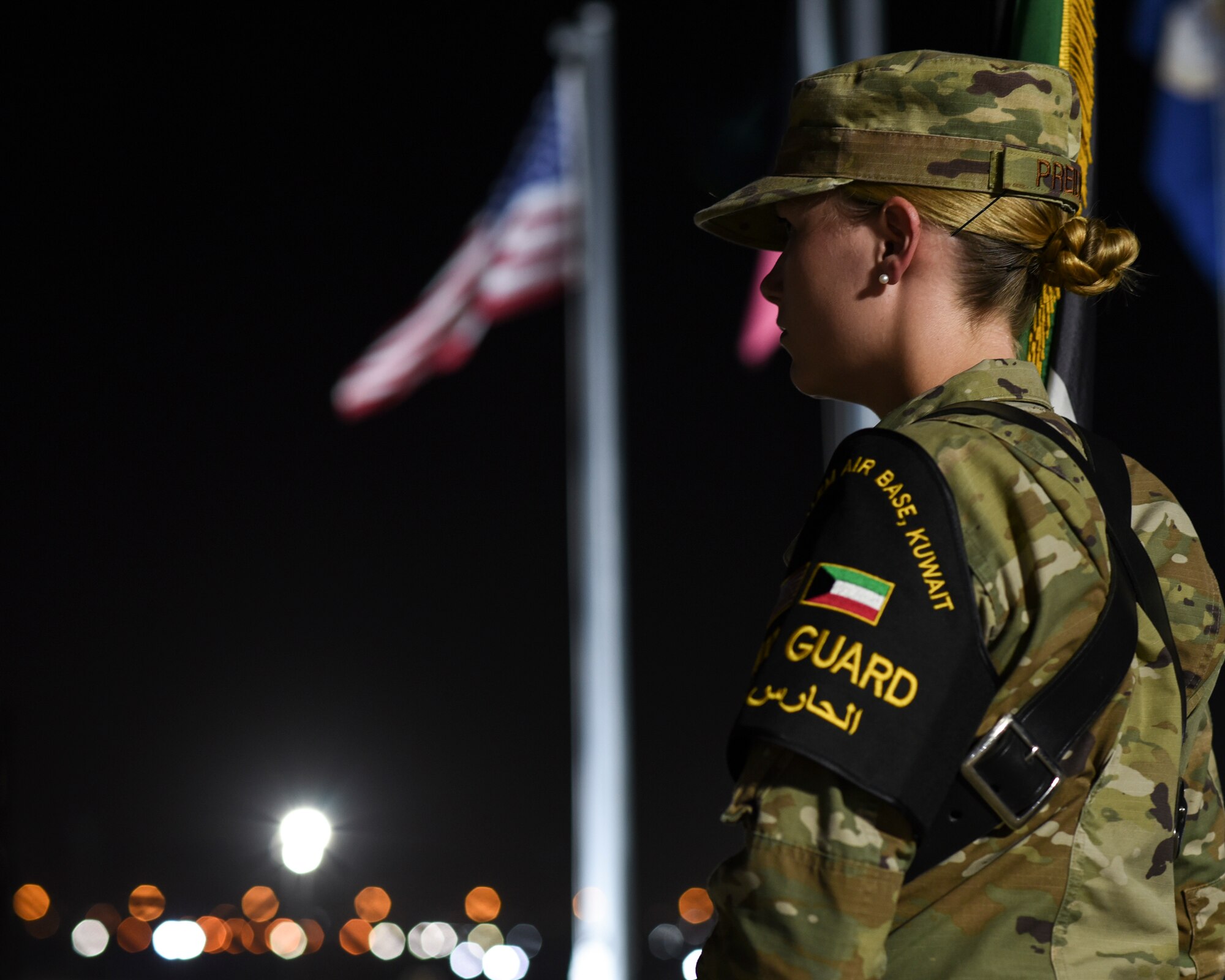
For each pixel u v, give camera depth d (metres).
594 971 14.70
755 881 1.17
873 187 1.43
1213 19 10.90
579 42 15.69
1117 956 1.26
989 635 1.24
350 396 14.84
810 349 1.49
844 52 9.64
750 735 1.18
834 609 1.21
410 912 92.75
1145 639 1.35
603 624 15.41
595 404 15.73
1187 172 10.96
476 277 14.52
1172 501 1.51
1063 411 2.15
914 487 1.25
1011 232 1.40
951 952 1.24
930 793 1.18
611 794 15.12
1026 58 2.20
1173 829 1.33
